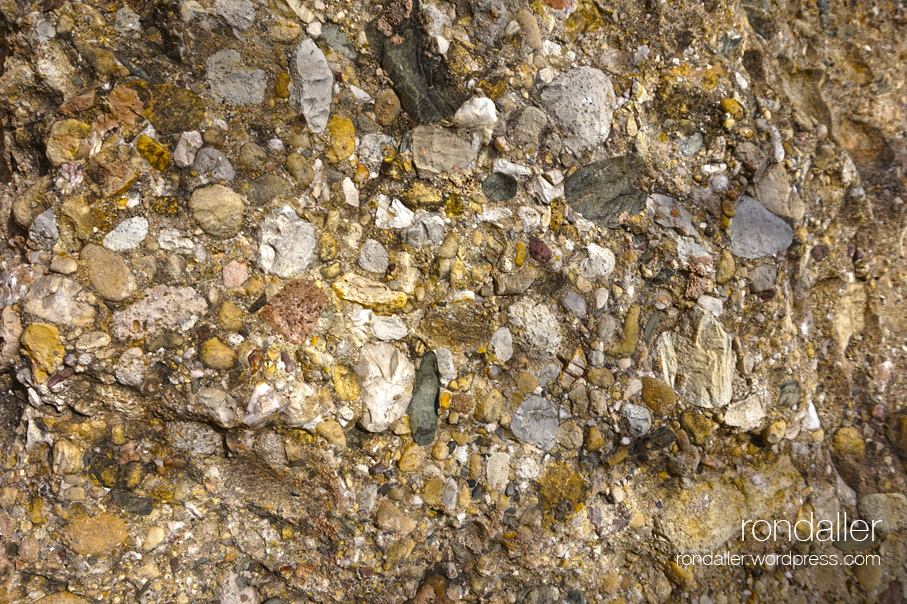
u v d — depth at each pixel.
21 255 0.52
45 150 0.51
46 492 0.52
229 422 0.53
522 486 0.60
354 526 0.57
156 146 0.52
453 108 0.58
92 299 0.51
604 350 0.61
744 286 0.62
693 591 0.62
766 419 0.62
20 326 0.51
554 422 0.61
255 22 0.54
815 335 0.67
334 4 0.56
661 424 0.62
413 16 0.57
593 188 0.60
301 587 0.57
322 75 0.55
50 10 0.51
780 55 0.65
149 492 0.54
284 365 0.54
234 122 0.54
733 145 0.61
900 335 0.68
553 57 0.60
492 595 0.60
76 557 0.52
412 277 0.58
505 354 0.60
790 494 0.65
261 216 0.54
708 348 0.61
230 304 0.54
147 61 0.52
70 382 0.52
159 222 0.53
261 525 0.57
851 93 0.68
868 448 0.67
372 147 0.57
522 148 0.59
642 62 0.61
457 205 0.58
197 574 0.55
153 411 0.53
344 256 0.56
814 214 0.65
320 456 0.56
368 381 0.56
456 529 0.60
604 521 0.62
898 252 0.68
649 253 0.61
